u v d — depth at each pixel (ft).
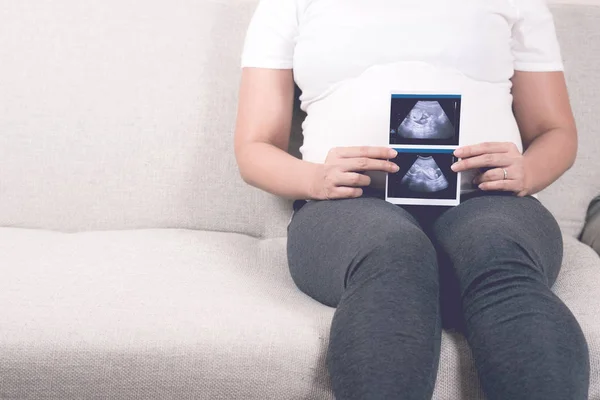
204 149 5.49
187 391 3.64
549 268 3.87
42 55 5.55
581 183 5.45
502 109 4.55
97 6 5.61
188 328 3.68
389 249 3.40
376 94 4.46
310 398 3.62
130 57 5.55
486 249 3.52
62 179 5.48
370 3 4.63
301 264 4.12
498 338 3.20
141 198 5.47
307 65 4.74
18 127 5.50
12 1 5.62
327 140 4.53
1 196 5.49
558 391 2.93
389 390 2.92
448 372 3.55
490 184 4.16
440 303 3.71
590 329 3.64
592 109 5.49
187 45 5.57
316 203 4.29
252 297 4.06
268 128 4.83
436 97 4.12
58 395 3.67
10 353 3.64
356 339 3.12
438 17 4.58
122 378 3.64
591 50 5.54
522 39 4.86
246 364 3.59
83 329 3.69
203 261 4.57
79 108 5.50
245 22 5.62
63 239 4.97
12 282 4.17
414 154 4.16
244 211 5.48
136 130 5.49
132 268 4.40
